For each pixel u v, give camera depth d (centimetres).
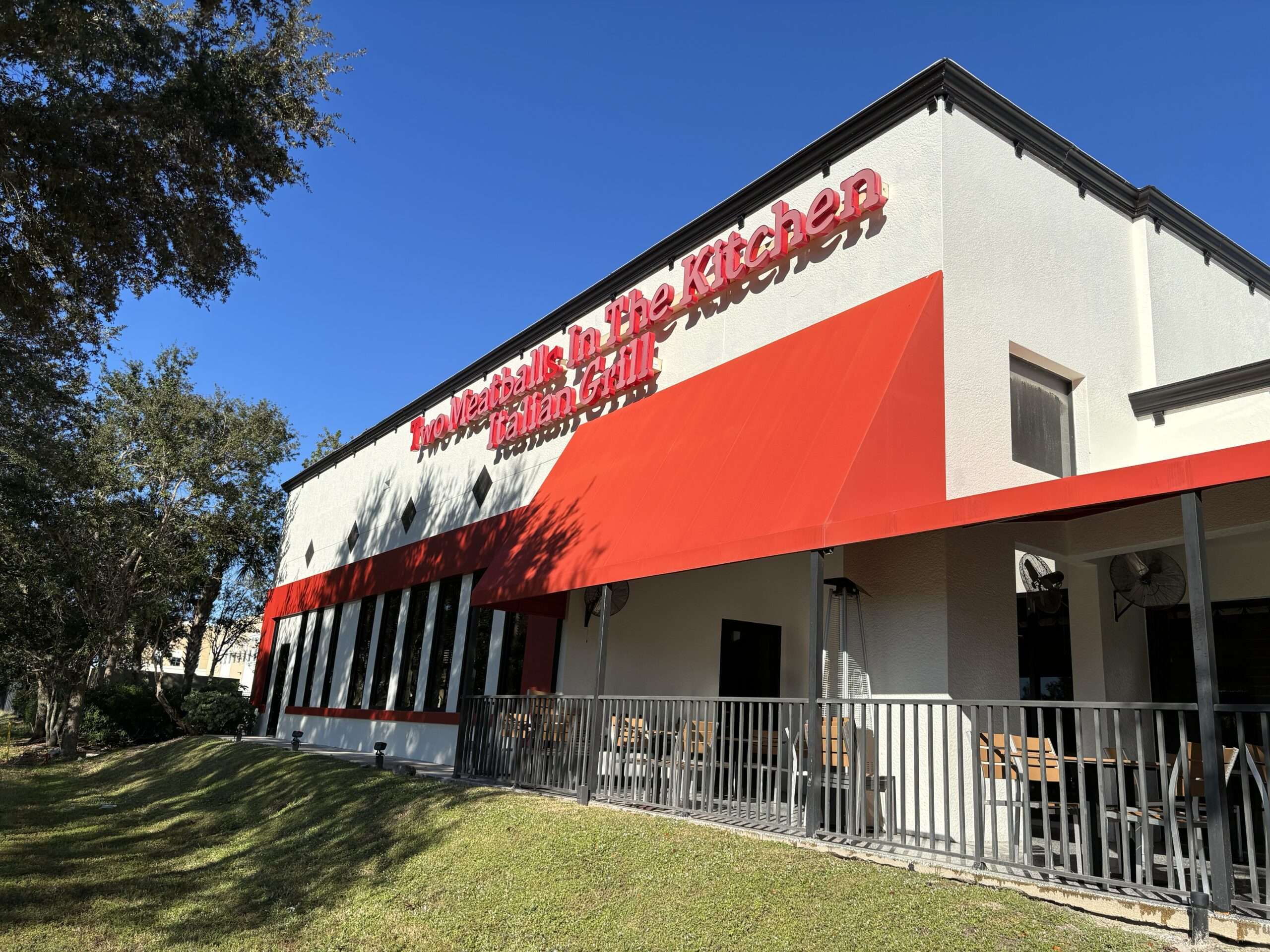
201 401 3300
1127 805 827
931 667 916
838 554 1074
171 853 1217
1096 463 1103
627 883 770
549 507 1462
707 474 1091
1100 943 546
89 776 2250
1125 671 1090
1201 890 603
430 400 2158
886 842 751
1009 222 1078
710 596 1482
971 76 1052
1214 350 1309
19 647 2658
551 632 1535
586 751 1088
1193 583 573
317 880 971
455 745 1658
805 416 1000
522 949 705
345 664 2252
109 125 1169
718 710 1072
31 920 884
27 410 1903
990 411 998
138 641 3094
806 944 606
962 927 589
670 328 1408
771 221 1254
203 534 3209
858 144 1137
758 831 838
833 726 977
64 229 1248
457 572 1794
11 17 1050
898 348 946
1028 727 1020
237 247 1341
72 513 2414
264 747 2005
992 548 973
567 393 1588
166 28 1204
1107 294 1184
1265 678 1055
